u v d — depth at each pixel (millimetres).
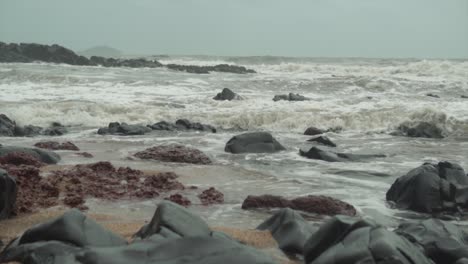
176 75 36781
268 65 54844
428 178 8594
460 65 37781
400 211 8430
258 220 7672
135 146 14391
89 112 19531
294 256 5918
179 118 19219
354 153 13609
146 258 4730
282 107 20828
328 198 8414
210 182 10219
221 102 22422
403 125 17859
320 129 17906
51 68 38906
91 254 4797
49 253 5016
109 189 9242
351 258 5016
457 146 15125
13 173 9344
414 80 32000
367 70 40438
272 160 12578
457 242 5836
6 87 26094
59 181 9555
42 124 18047
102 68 41812
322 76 35812
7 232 6543
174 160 12227
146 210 8047
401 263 4836
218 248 4840
